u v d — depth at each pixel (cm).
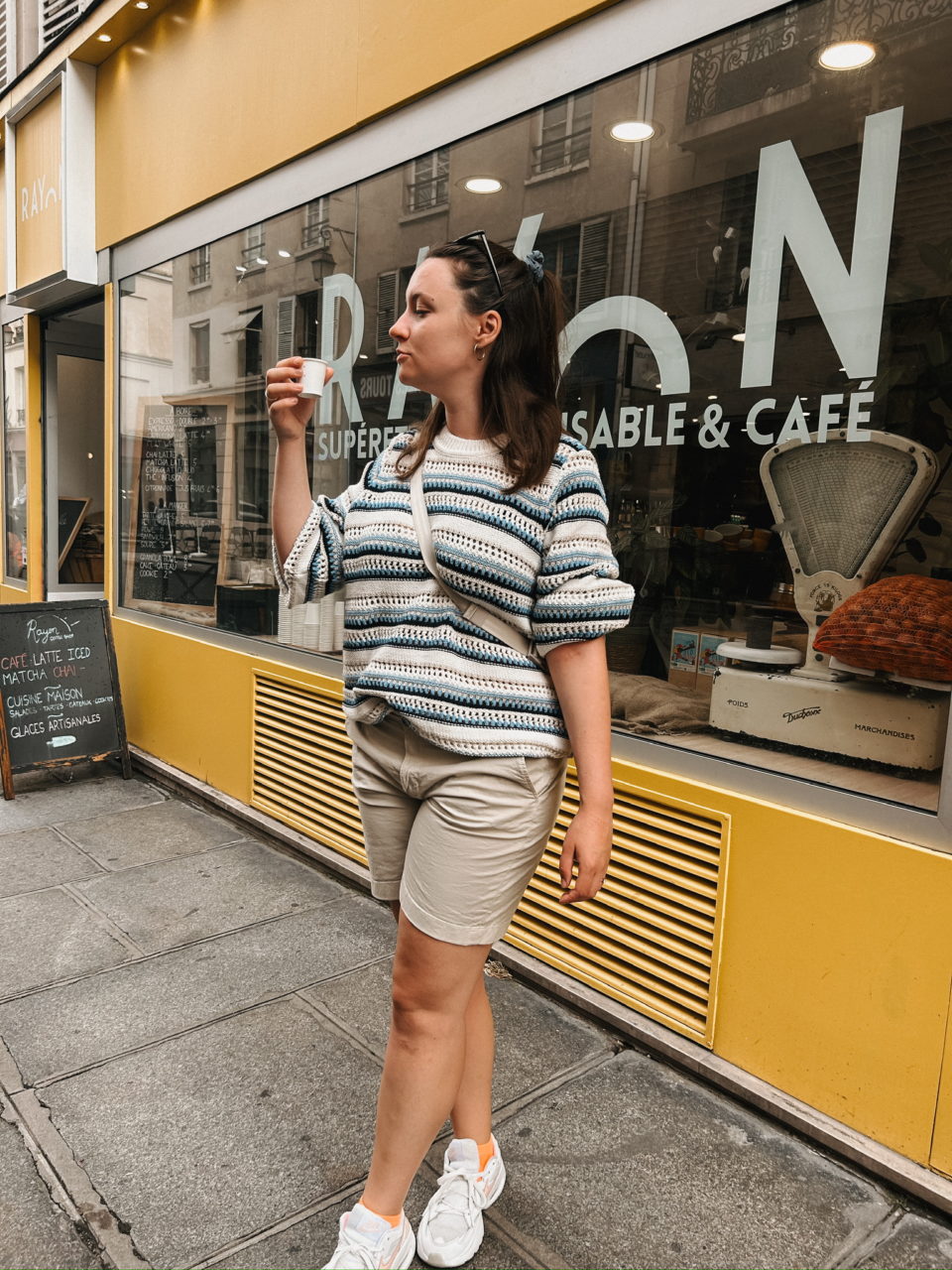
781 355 222
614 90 254
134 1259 176
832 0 207
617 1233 184
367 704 157
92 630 486
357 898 339
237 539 431
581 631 144
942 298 194
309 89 362
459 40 293
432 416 158
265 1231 183
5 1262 175
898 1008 197
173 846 390
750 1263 177
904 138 198
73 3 505
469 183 300
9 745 454
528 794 149
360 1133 212
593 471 150
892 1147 200
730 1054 230
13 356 679
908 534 203
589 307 266
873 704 205
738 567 234
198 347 455
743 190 227
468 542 143
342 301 362
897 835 198
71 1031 251
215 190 426
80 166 523
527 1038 250
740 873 225
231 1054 242
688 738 246
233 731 426
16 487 694
